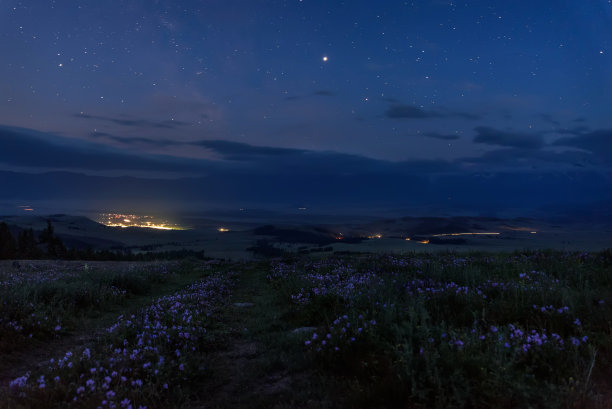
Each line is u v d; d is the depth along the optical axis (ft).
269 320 31.14
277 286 51.11
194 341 23.54
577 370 13.93
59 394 15.56
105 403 13.89
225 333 27.17
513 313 20.56
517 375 13.82
